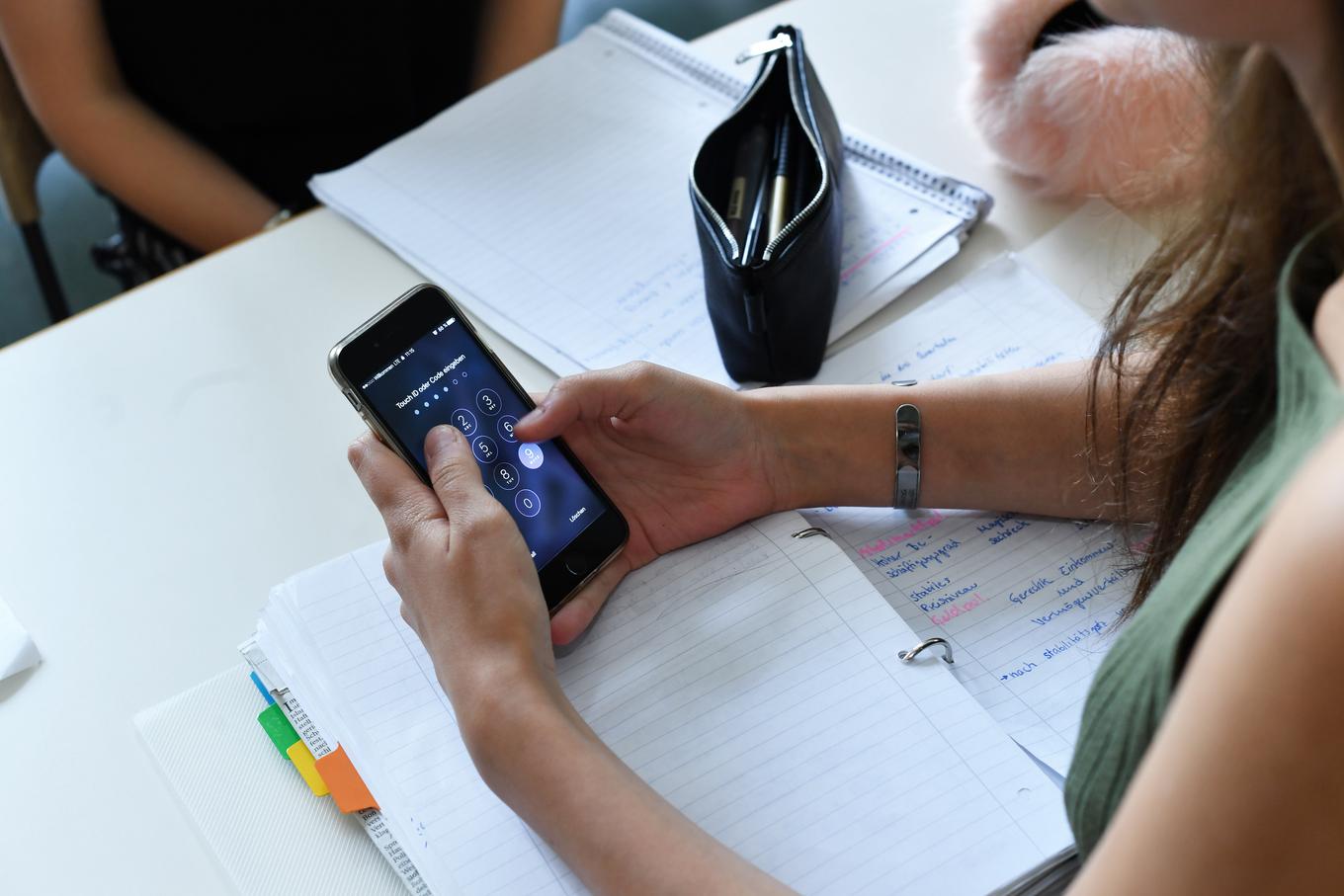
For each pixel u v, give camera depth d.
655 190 0.88
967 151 0.88
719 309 0.73
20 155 1.31
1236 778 0.30
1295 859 0.29
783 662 0.58
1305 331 0.37
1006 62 0.81
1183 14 0.35
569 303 0.81
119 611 0.66
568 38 2.12
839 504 0.68
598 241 0.85
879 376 0.74
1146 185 0.80
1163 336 0.55
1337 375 0.35
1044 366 0.69
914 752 0.54
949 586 0.64
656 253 0.84
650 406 0.63
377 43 1.17
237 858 0.56
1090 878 0.34
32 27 1.04
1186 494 0.52
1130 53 0.76
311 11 1.12
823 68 0.96
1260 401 0.47
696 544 0.65
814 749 0.55
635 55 0.99
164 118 1.18
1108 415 0.63
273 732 0.59
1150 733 0.41
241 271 0.86
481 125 0.95
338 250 0.87
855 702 0.56
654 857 0.47
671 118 0.93
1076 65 0.77
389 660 0.60
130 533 0.70
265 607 0.64
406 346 0.62
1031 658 0.60
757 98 0.80
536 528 0.62
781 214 0.73
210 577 0.67
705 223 0.71
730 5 2.14
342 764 0.57
